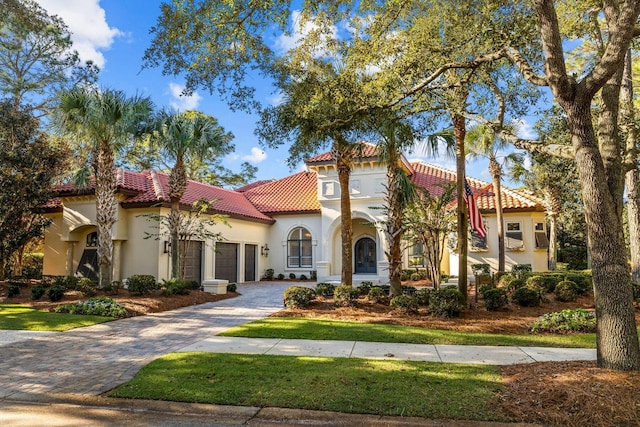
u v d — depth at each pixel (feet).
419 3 30.48
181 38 28.45
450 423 15.93
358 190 82.84
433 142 41.75
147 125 56.03
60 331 34.88
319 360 24.58
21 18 72.28
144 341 30.99
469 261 76.23
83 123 49.57
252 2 27.76
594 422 15.48
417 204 46.11
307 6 29.43
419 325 35.60
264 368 22.75
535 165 72.59
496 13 29.66
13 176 57.93
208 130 58.49
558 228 117.50
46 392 19.86
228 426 16.44
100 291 51.96
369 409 17.03
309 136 34.91
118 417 17.46
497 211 68.54
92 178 69.62
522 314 39.04
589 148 20.08
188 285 55.57
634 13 18.60
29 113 70.49
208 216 71.77
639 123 34.99
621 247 19.67
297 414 16.96
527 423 15.74
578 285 48.21
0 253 59.88
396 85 32.07
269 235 92.89
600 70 19.33
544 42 21.24
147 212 65.10
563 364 21.85
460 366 23.08
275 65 32.73
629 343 18.93
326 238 84.99
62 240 70.08
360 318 38.55
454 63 29.48
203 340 31.01
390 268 45.06
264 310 45.88
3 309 44.83
